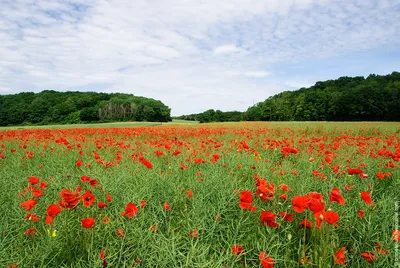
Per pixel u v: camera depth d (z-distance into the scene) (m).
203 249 2.10
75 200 2.25
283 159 5.75
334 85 101.44
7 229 2.49
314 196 2.00
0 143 9.87
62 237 2.37
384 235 2.24
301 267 2.00
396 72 92.25
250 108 103.25
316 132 16.25
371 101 71.56
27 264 2.02
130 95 119.62
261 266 1.98
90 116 84.00
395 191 3.51
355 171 3.11
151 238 2.29
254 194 3.04
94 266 1.89
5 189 3.49
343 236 2.44
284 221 2.51
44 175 4.43
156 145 7.64
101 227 2.50
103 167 4.40
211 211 2.78
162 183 3.49
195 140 10.51
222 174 3.88
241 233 2.50
